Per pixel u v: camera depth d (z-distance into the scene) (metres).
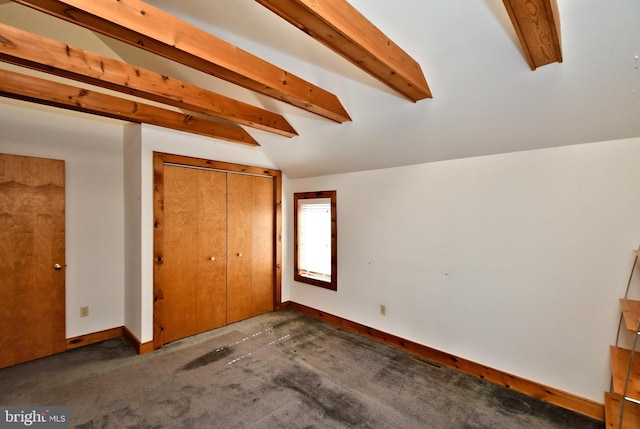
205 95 2.47
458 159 2.63
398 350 3.01
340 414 2.05
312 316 3.97
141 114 2.72
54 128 2.95
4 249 2.68
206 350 3.00
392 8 1.59
